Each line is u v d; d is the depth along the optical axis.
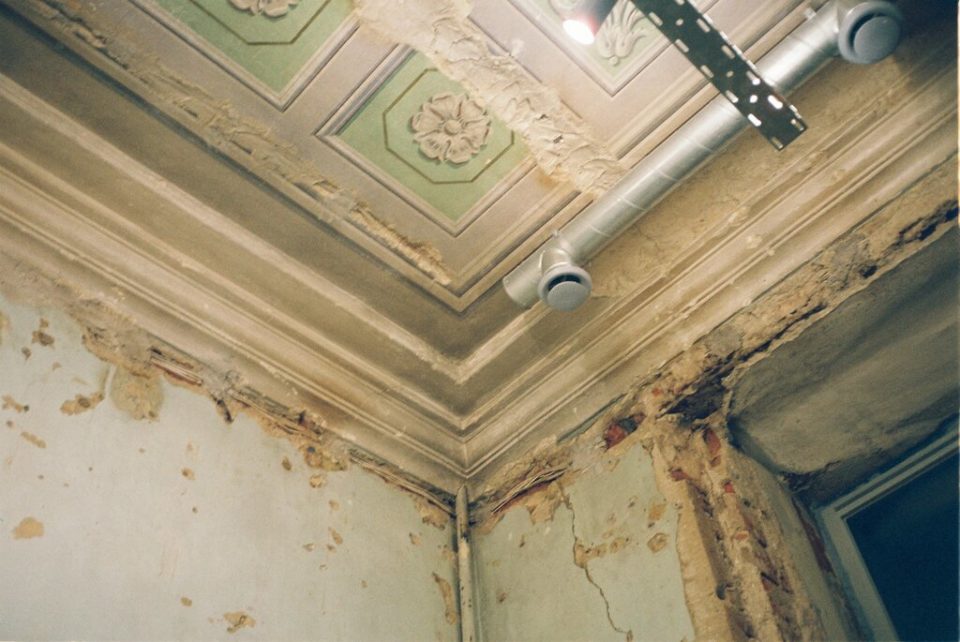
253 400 2.55
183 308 2.45
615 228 2.35
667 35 1.91
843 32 1.93
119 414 2.16
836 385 2.47
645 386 2.65
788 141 2.08
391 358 2.81
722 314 2.54
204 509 2.17
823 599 2.31
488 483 2.96
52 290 2.23
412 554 2.66
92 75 2.14
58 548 1.83
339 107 2.29
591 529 2.53
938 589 2.39
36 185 2.24
